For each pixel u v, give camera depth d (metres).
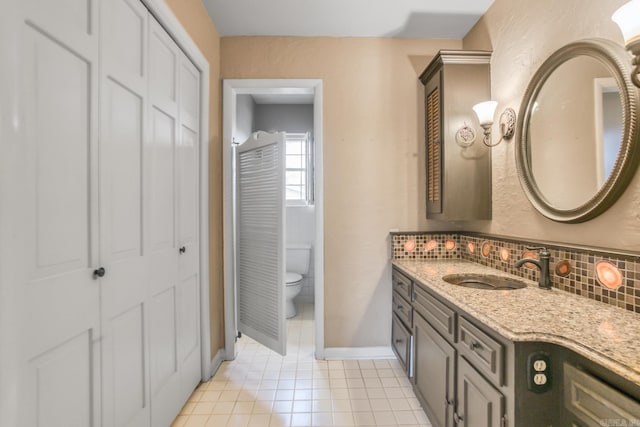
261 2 1.93
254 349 2.48
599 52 1.14
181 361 1.67
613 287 1.10
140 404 1.27
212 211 2.14
